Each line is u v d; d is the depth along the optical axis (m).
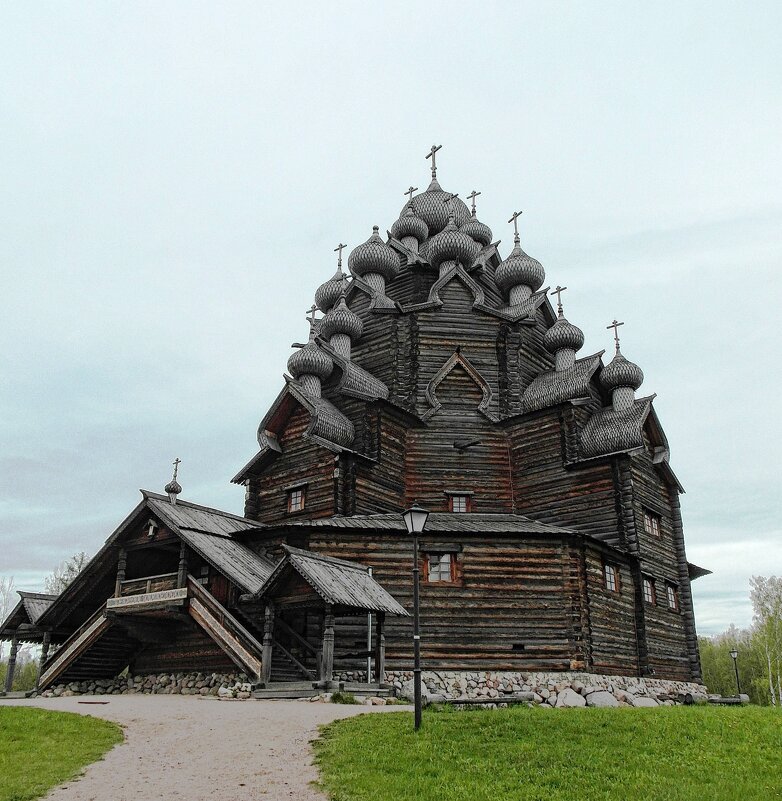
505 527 28.03
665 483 34.97
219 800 10.63
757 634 70.19
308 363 33.12
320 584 20.86
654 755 13.52
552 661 26.00
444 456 33.00
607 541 30.14
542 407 32.69
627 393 33.56
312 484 30.69
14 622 30.25
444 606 26.20
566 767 12.47
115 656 28.20
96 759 13.14
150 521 26.64
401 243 40.44
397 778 11.51
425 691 23.73
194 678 25.17
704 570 37.06
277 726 15.34
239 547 26.70
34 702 20.77
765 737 15.38
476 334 35.53
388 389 34.53
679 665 32.34
